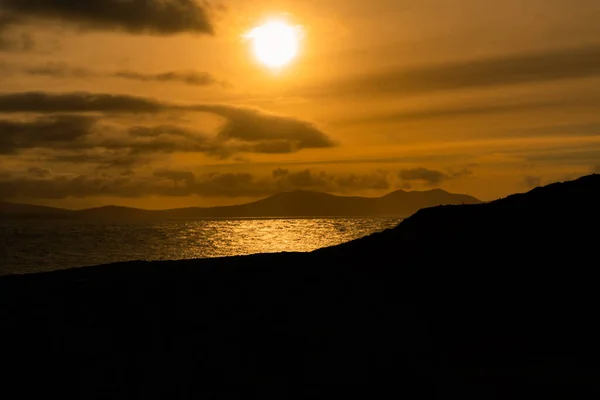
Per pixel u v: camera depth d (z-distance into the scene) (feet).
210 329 66.95
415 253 91.91
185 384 53.98
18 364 57.67
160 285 82.84
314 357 59.98
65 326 67.10
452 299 76.89
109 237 413.18
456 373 56.34
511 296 75.77
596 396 50.03
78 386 53.52
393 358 59.82
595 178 102.37
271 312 72.33
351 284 83.35
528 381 53.67
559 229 88.58
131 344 62.80
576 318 69.15
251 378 55.16
